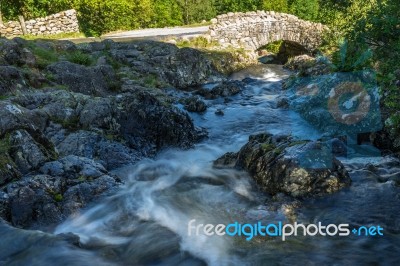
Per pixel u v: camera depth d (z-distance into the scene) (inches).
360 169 337.1
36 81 520.1
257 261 229.0
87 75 589.9
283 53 1205.7
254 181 328.2
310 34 1051.3
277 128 542.0
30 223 278.7
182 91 724.0
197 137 498.3
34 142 341.1
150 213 295.0
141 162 407.5
